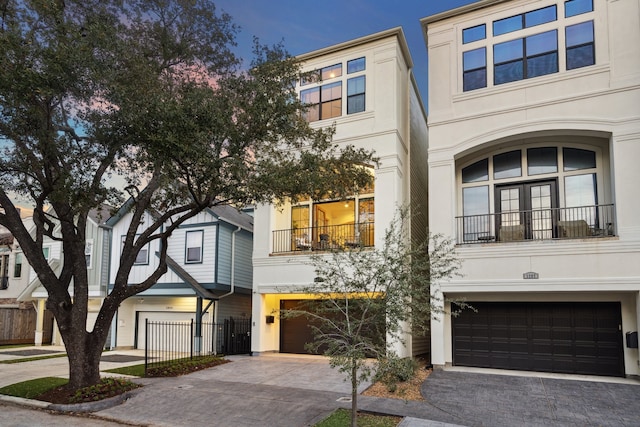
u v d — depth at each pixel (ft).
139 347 61.26
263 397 31.40
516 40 43.32
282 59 34.78
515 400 30.17
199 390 33.55
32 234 74.23
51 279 33.50
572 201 41.91
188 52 37.40
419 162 58.85
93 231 65.77
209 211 56.90
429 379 36.24
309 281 48.16
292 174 32.68
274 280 50.16
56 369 43.45
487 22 44.73
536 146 43.83
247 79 33.50
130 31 35.19
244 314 62.69
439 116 44.98
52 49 26.40
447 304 42.55
